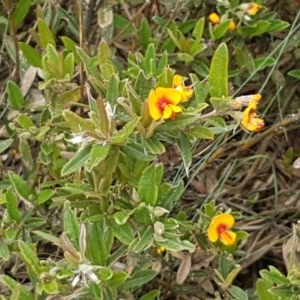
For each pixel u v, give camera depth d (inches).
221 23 19.3
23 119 16.8
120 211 13.1
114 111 12.4
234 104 12.8
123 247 14.0
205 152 20.2
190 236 15.7
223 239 14.8
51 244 18.6
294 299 13.8
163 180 20.3
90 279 12.3
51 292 12.7
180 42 19.3
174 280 17.5
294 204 20.7
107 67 14.4
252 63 20.3
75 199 13.4
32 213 16.7
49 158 16.7
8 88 18.3
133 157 13.1
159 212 12.8
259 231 20.1
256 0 20.8
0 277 14.4
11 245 15.9
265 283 14.6
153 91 12.2
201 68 19.6
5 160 20.7
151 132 12.5
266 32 20.5
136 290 17.1
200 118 12.9
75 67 19.9
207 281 17.4
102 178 12.9
